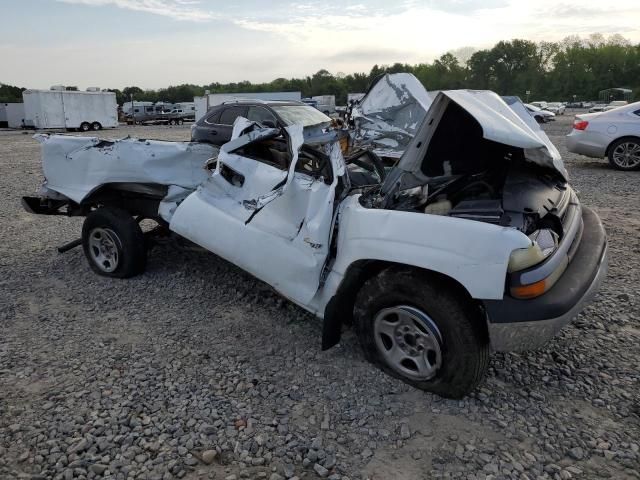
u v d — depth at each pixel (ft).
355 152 15.03
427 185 11.17
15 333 12.79
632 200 25.48
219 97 109.09
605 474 7.85
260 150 14.12
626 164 33.99
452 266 8.84
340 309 10.96
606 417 9.20
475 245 8.71
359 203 10.96
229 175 13.61
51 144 17.04
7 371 10.96
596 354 11.29
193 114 156.25
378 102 19.27
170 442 8.68
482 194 11.22
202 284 15.90
